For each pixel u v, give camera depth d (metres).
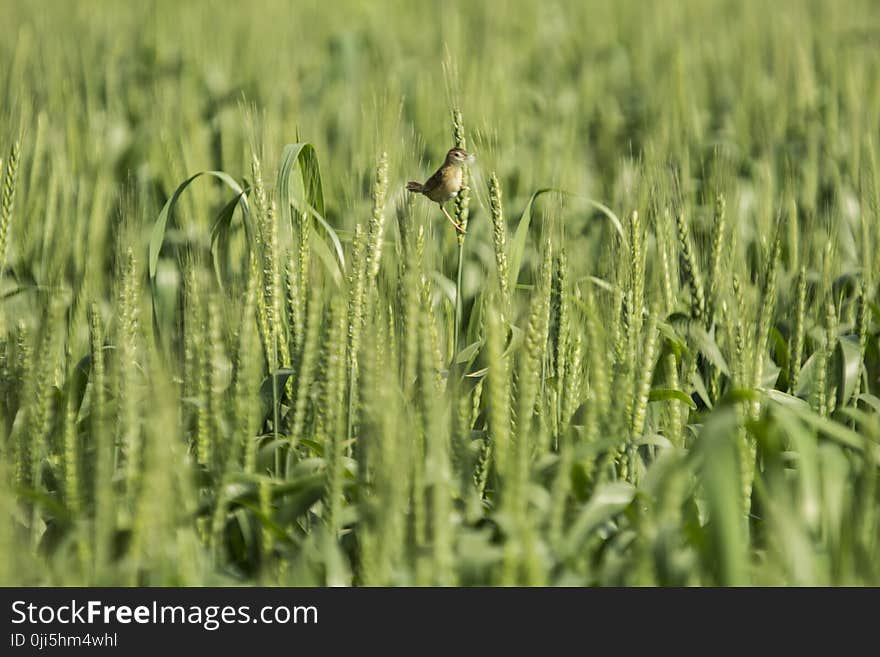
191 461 19.06
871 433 16.42
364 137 29.92
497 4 90.31
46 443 20.31
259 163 23.39
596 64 76.50
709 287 25.34
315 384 21.47
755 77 61.44
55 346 19.67
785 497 15.27
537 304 18.61
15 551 15.56
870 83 51.69
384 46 77.50
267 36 73.25
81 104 52.44
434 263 27.70
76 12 86.88
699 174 46.59
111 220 35.06
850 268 29.92
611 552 17.41
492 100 51.38
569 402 20.83
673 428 21.23
